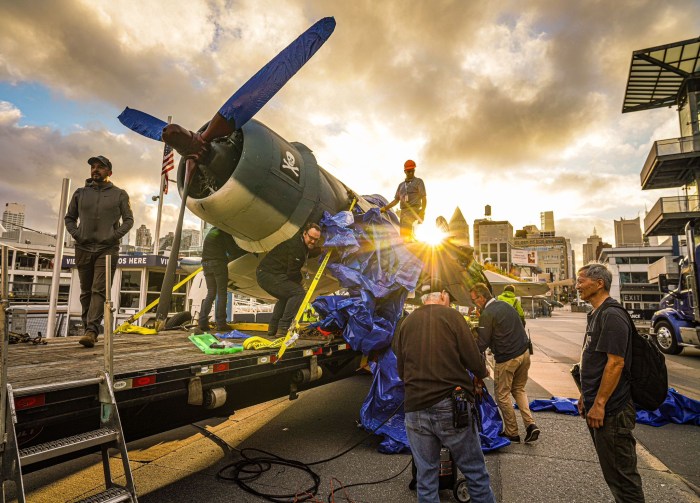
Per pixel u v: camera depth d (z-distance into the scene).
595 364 2.44
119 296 10.15
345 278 4.74
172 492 3.21
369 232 5.16
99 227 3.85
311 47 3.82
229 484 3.35
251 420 5.24
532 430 4.17
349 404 6.05
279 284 4.77
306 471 3.57
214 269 5.37
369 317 4.46
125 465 2.04
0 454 1.72
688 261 10.69
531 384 7.43
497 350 4.34
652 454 3.98
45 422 1.96
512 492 3.16
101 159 3.97
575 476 3.45
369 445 4.28
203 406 3.03
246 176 4.25
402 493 3.16
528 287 10.82
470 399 2.35
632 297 58.84
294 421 5.18
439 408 2.33
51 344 3.85
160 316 4.02
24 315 6.75
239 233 4.68
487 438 4.01
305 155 5.10
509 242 92.12
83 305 4.00
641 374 2.32
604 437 2.32
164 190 13.50
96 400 2.21
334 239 4.71
